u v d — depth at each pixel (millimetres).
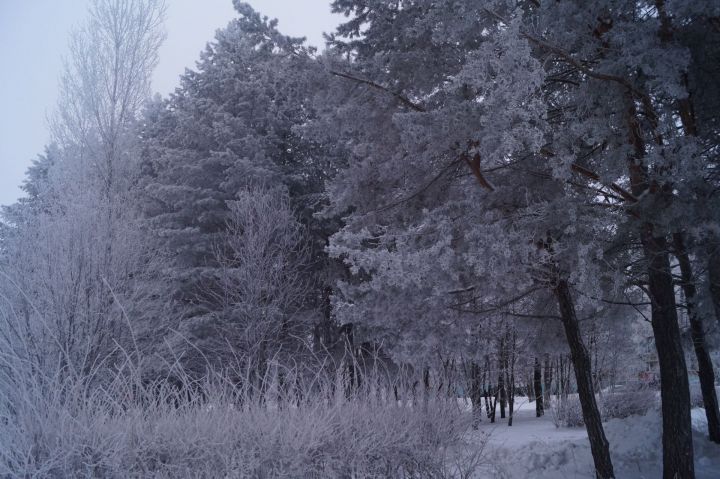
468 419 6758
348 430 5160
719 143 8508
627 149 6676
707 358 12203
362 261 7492
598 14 6805
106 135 15586
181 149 21844
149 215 22250
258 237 17219
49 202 14172
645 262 8312
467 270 7516
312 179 21359
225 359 15070
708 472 9547
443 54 8641
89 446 4047
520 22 6227
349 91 9094
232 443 4488
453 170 9656
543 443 10234
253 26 9344
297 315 17766
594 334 15922
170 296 16641
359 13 10359
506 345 15914
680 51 6352
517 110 5793
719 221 6777
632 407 16281
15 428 3979
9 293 9898
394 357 8594
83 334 11133
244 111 20984
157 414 4598
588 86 7035
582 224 6699
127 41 16172
